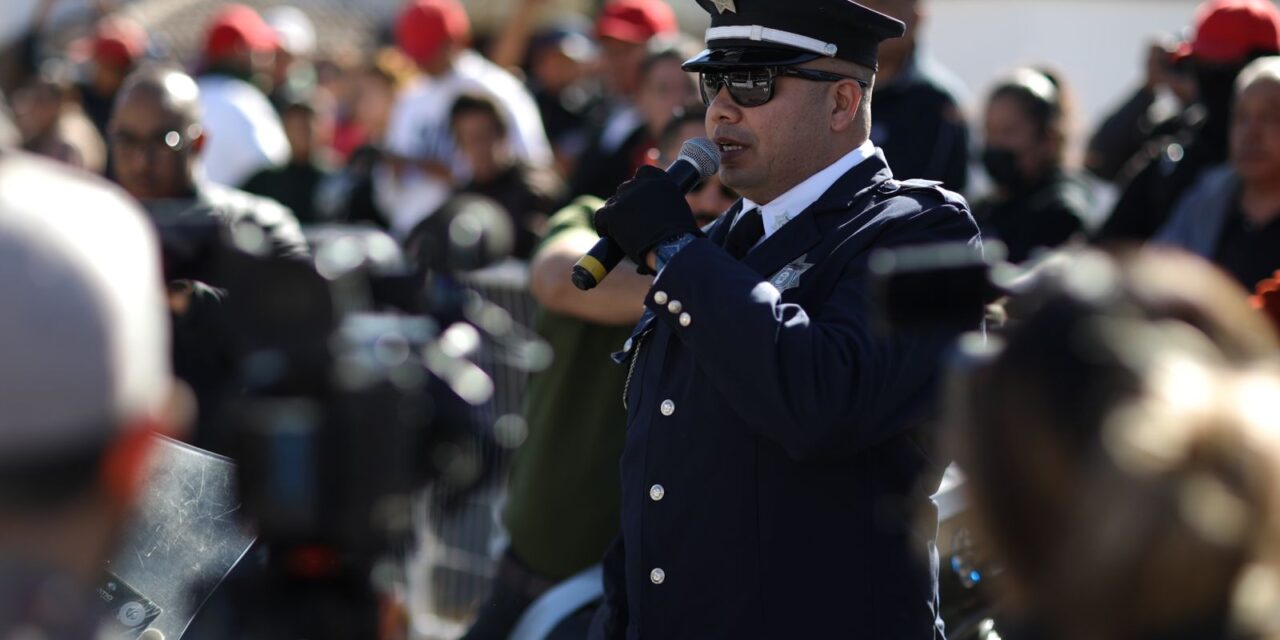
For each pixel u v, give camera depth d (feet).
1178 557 14.67
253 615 23.27
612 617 33.94
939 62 97.81
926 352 29.35
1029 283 17.57
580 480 45.65
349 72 117.19
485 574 52.03
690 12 152.15
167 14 158.40
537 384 46.96
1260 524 14.75
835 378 28.99
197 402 28.14
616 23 92.07
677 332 30.12
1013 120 61.00
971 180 66.74
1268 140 50.83
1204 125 61.16
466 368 24.59
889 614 30.86
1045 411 15.43
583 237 46.39
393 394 22.57
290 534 22.22
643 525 32.01
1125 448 14.85
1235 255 52.54
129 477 15.11
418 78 92.63
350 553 22.67
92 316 14.28
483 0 135.33
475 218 27.76
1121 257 16.53
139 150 47.52
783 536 30.66
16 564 14.46
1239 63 59.41
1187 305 15.89
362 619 23.03
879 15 32.30
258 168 89.45
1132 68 93.15
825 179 32.60
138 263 14.97
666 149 45.93
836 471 30.71
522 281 54.75
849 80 32.65
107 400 14.40
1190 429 14.85
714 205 43.14
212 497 27.94
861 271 30.78
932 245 30.71
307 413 22.25
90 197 14.97
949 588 37.19
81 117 86.02
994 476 15.85
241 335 22.88
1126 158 73.41
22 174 14.99
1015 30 95.55
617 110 90.43
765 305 29.45
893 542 31.04
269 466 22.06
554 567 46.29
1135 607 14.93
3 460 13.98
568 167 91.40
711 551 30.96
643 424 32.55
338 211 87.15
